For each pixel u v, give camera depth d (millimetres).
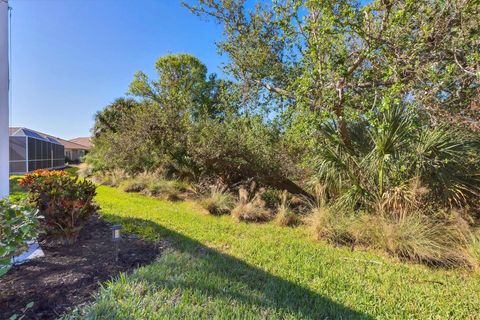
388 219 4266
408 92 4297
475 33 3770
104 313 2121
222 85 7297
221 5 6180
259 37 6199
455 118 4375
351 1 4434
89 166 14789
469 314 2475
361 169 4891
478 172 4469
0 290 2480
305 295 2666
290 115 5578
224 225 5199
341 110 4797
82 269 2951
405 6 3705
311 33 4668
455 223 4004
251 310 2307
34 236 2662
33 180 4680
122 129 11945
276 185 7469
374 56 4238
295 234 4809
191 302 2354
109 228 4645
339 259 3662
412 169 4477
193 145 8242
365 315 2379
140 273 2816
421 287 2947
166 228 4734
